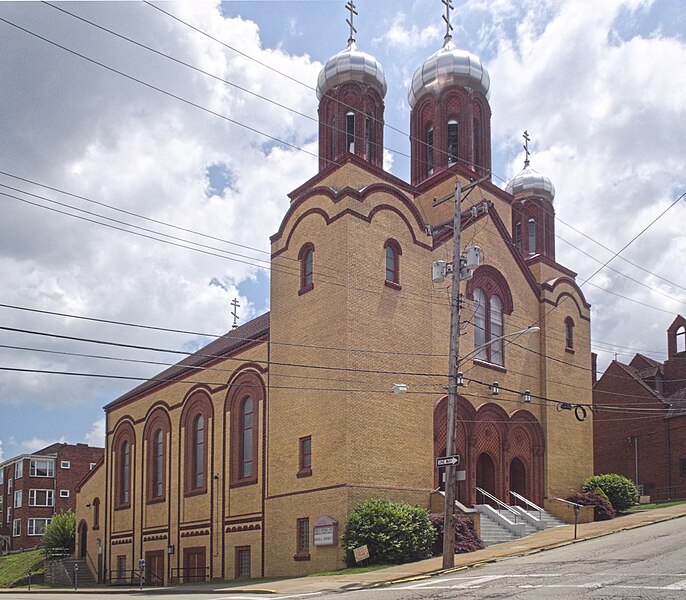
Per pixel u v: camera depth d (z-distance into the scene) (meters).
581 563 22.50
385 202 34.16
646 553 23.44
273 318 35.94
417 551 28.53
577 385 43.31
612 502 40.78
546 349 41.69
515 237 46.22
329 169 35.59
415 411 33.12
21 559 61.84
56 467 83.12
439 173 39.53
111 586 45.75
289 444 33.56
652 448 53.16
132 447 48.50
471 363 36.97
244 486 36.41
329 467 30.98
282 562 32.69
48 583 51.75
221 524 37.81
